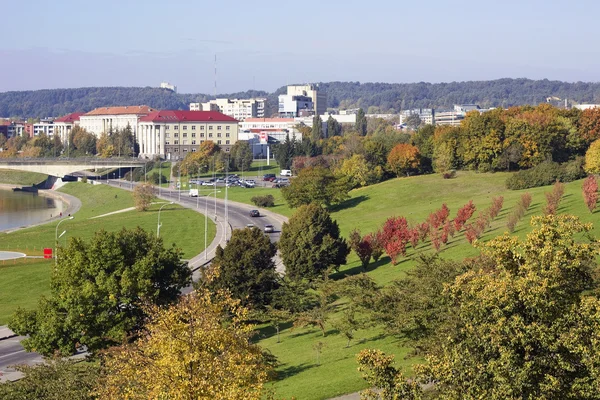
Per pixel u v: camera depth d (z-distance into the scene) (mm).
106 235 83938
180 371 40969
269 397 47344
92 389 51156
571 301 42969
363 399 44094
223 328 45969
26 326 77438
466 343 42719
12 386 52688
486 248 46969
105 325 75938
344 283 86438
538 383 40125
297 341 85625
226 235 175500
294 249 118000
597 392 39406
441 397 41719
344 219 186375
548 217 46219
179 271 86688
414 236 128750
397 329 69625
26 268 138250
